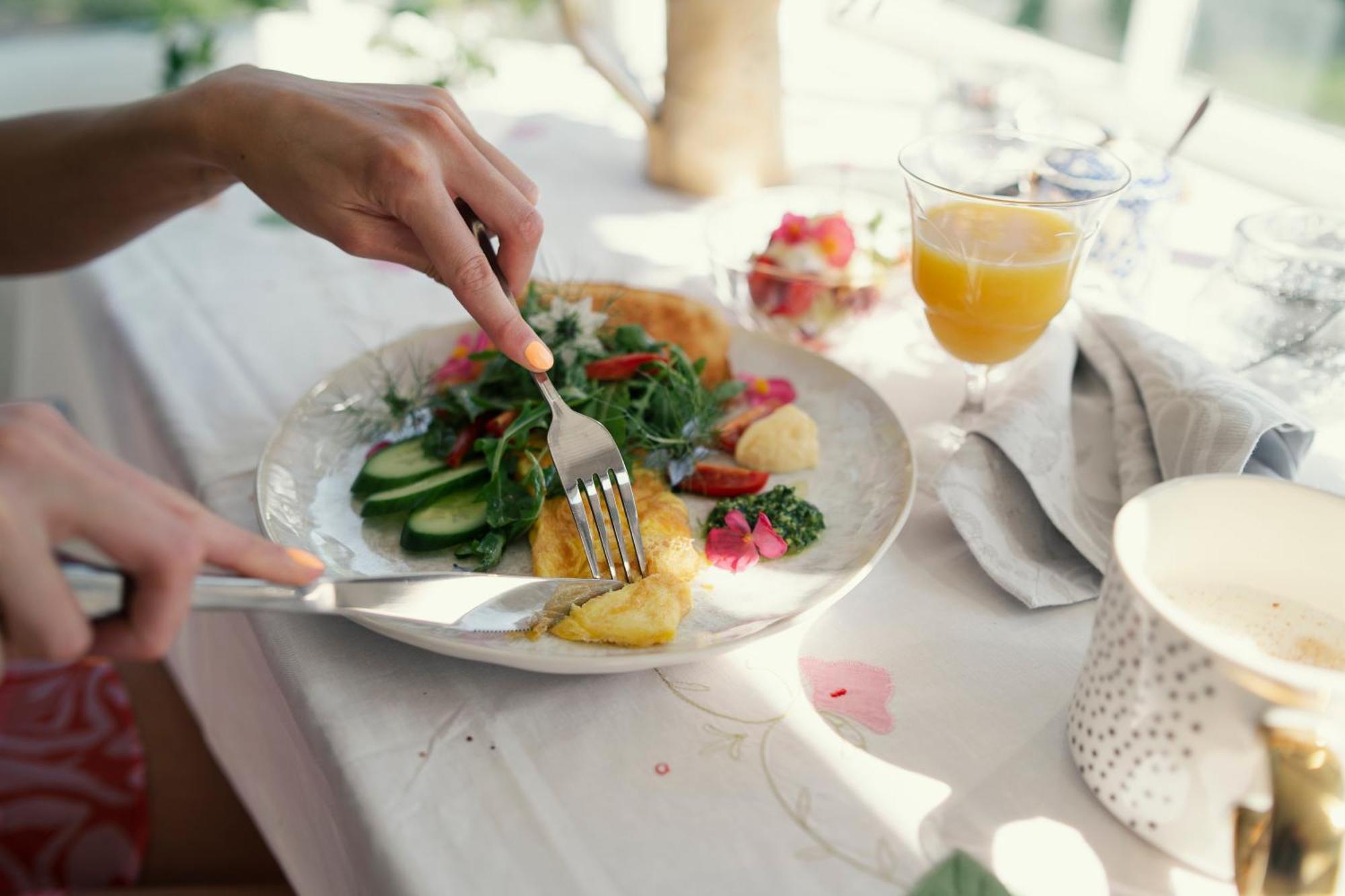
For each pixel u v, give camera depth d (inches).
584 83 90.6
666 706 29.5
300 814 34.2
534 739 28.3
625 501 34.5
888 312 54.1
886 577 35.3
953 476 36.7
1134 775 24.0
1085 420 42.3
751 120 65.4
